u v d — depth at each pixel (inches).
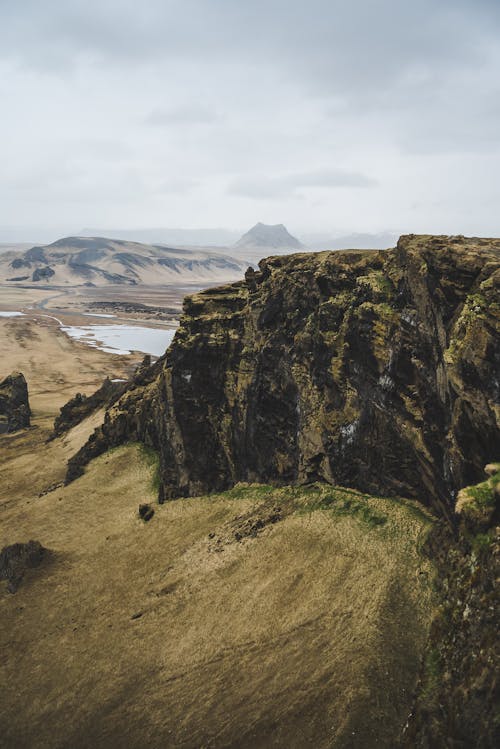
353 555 1531.7
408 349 1595.7
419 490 1612.9
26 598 1982.0
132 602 1766.7
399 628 1238.9
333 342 1927.9
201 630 1520.7
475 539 1032.2
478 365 1217.4
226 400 2394.2
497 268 1311.5
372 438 1740.9
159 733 1262.3
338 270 2000.5
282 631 1386.6
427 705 936.9
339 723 1108.5
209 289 2684.5
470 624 941.2
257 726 1181.1
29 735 1384.1
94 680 1492.4
